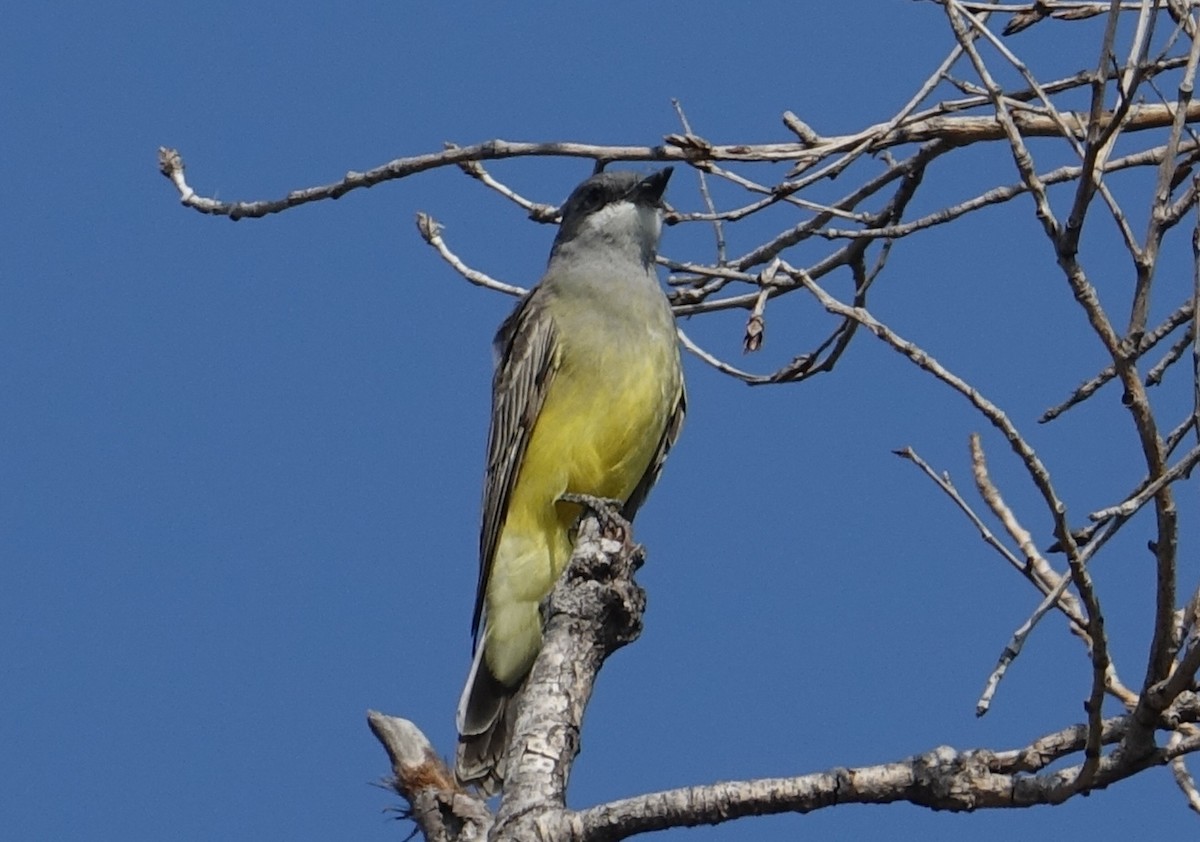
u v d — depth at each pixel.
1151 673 6.93
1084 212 7.30
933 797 7.11
